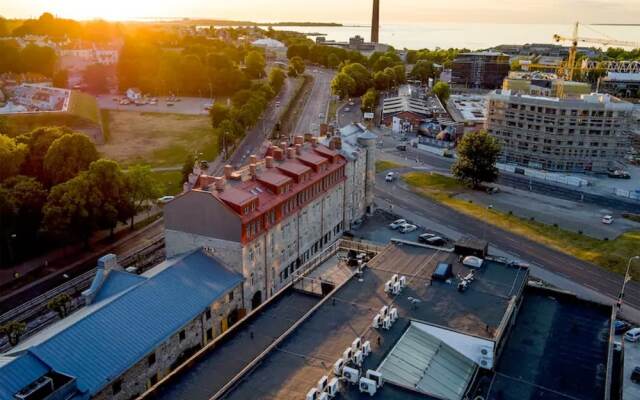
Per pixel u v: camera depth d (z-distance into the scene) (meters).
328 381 64.12
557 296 93.50
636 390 93.31
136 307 88.25
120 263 136.12
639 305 122.88
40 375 71.81
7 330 96.81
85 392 73.00
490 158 195.50
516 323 85.69
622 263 141.00
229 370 77.12
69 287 125.44
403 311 80.12
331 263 113.75
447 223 166.88
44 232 137.88
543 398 69.31
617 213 181.12
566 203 190.00
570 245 153.25
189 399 70.62
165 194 187.38
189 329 92.94
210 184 110.44
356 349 68.69
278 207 116.75
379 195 189.38
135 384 82.00
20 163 161.38
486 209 178.62
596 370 74.88
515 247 151.62
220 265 106.94
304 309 95.06
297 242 127.81
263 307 94.69
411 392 62.09
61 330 78.81
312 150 141.75
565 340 81.56
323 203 138.12
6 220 133.00
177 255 110.44
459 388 68.31
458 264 95.25
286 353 70.88
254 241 109.19
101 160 142.62
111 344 80.56
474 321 77.06
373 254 116.31
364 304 82.50
